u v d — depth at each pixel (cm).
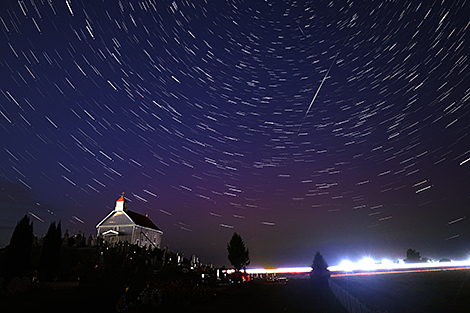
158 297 1351
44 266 1820
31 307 1119
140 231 5078
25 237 1672
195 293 1545
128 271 2350
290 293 1902
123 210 5138
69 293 1394
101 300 1320
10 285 1395
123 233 4903
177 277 2614
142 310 1266
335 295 1559
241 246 3997
